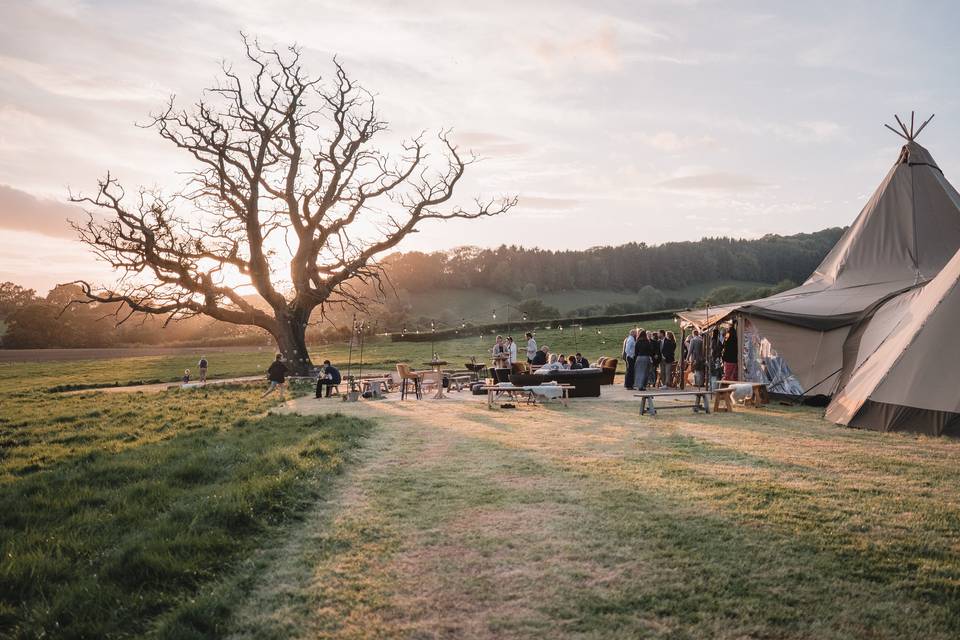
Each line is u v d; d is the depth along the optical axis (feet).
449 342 188.75
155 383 105.81
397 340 193.88
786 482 24.31
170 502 21.89
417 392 63.72
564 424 41.57
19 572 15.07
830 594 14.49
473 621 13.50
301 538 18.98
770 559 16.52
